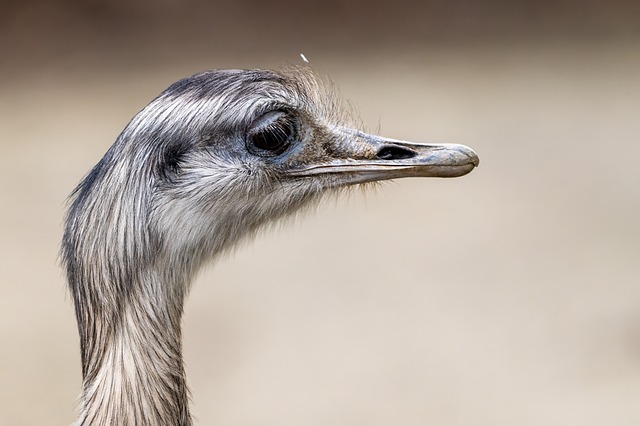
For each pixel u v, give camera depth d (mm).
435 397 16125
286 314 18844
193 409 14625
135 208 7203
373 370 16938
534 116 29734
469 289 19875
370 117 29141
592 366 16938
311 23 38406
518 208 23797
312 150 8266
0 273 20234
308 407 15781
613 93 31641
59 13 37250
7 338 17734
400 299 19531
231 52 35688
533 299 19359
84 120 29406
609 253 21203
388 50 36469
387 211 23953
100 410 7020
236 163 7719
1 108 30844
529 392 16234
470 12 39219
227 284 20109
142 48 35875
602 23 38312
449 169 8320
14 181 25125
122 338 7113
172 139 7387
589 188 24781
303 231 22891
